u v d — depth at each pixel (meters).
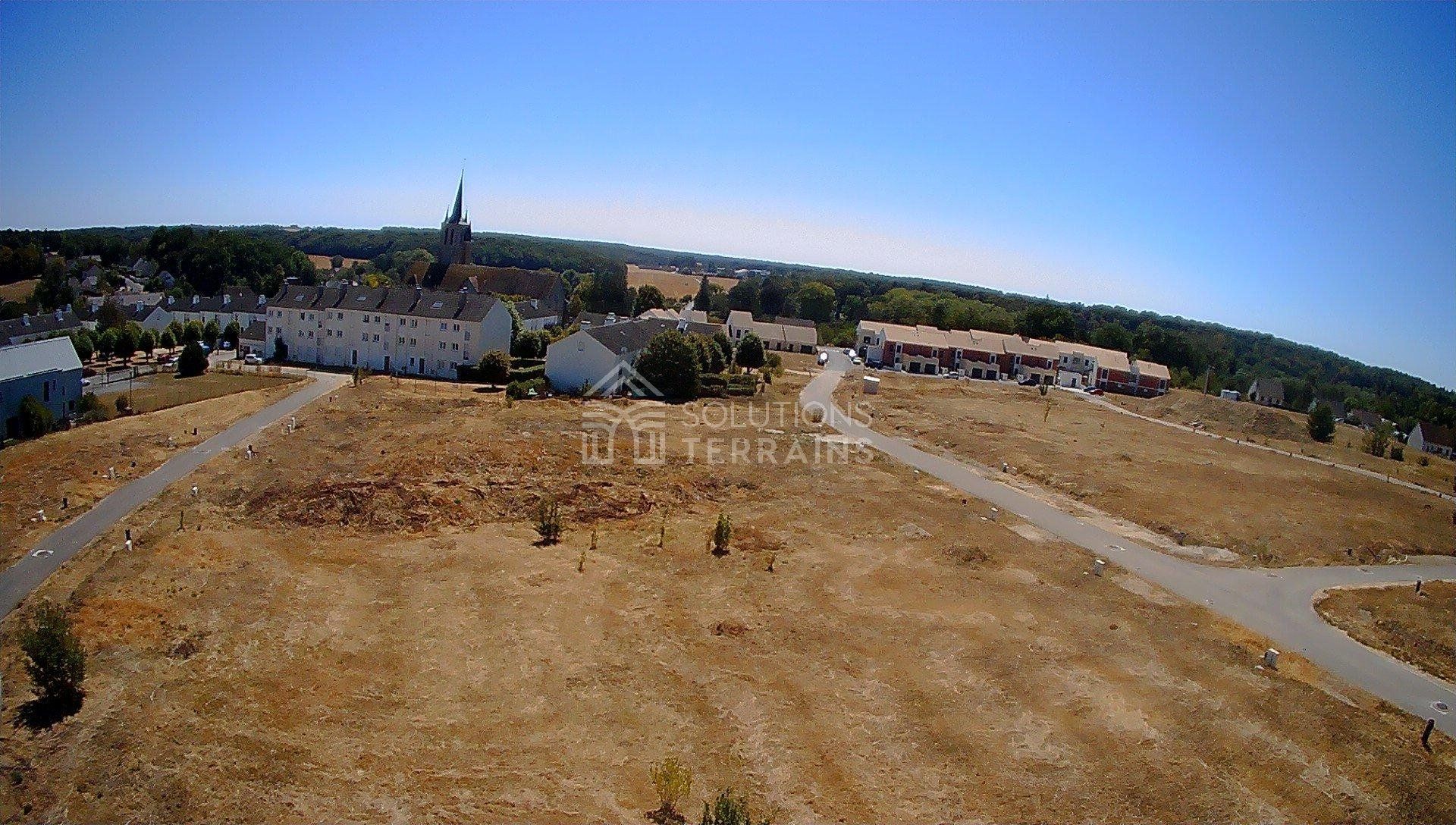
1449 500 60.41
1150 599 36.88
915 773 23.80
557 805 21.61
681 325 116.94
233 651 28.58
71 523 39.84
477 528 41.88
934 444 65.62
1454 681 31.45
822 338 151.50
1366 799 23.45
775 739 25.14
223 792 21.50
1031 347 126.88
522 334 89.75
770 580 36.84
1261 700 28.41
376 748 23.64
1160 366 122.62
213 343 103.94
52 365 56.66
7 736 23.38
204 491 44.59
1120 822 22.05
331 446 52.97
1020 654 30.77
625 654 29.72
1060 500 52.03
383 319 88.94
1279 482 59.94
